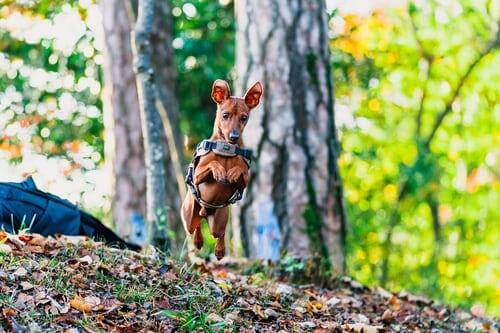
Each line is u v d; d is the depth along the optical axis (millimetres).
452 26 22766
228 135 6309
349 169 24203
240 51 12719
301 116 12312
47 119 21422
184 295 8734
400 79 24141
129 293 8438
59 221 10320
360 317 9844
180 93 21188
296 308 9469
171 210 15867
